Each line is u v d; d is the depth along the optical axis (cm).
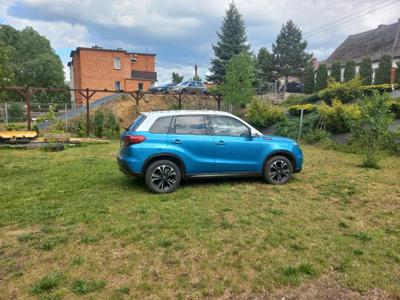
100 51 3753
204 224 425
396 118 1380
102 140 1596
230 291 277
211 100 2977
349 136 1376
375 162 859
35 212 477
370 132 874
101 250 353
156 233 396
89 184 657
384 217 455
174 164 592
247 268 312
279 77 4341
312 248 354
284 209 489
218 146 612
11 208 500
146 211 478
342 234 394
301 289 280
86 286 281
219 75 3553
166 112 612
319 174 756
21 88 1698
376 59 2970
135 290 277
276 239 377
